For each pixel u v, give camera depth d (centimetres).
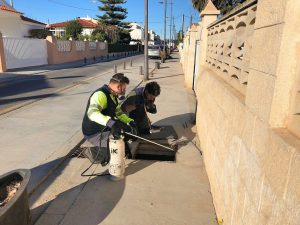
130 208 307
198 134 548
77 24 4344
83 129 400
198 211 304
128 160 431
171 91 1070
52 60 2314
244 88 268
